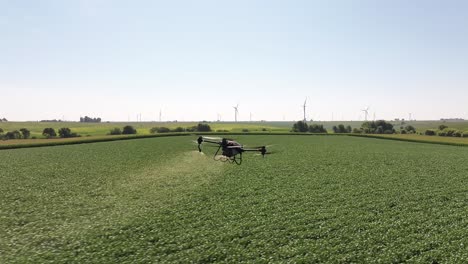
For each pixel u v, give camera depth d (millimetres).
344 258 15711
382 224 20594
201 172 39188
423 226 20203
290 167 42250
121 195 28516
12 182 33156
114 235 19172
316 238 18547
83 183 33031
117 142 79438
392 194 28062
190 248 17219
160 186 31969
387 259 15648
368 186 31219
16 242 18094
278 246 17391
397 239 18156
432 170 40219
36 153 57062
